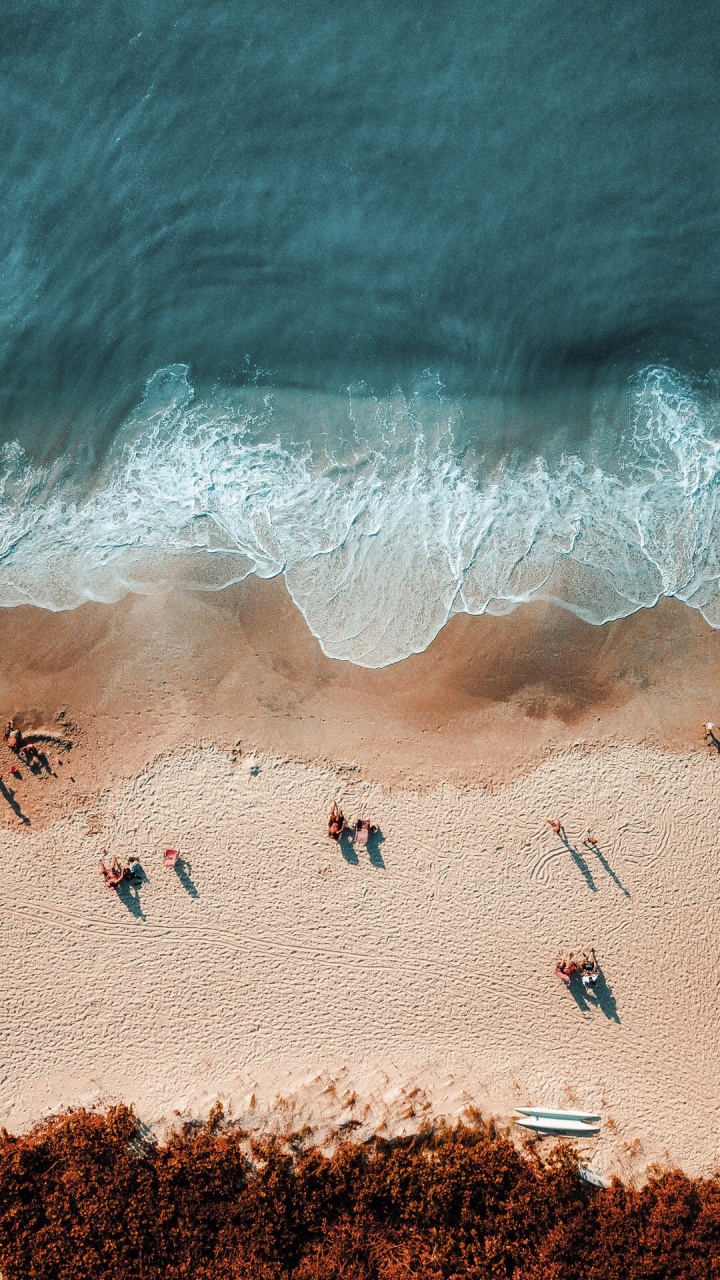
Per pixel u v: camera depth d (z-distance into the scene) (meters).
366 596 17.39
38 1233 14.84
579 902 16.62
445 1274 14.84
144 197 17.39
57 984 16.33
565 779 16.95
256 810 16.75
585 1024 16.36
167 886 16.53
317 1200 15.17
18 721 16.97
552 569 17.45
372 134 17.34
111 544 17.41
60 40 17.23
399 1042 16.27
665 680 17.28
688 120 17.42
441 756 17.02
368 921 16.52
